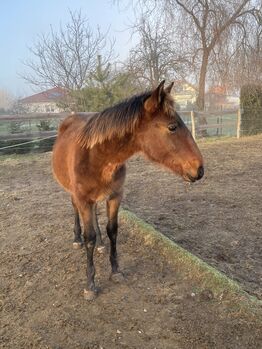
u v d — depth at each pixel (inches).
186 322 108.0
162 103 103.2
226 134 609.0
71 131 140.4
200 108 676.7
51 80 687.7
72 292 126.6
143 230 163.9
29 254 155.6
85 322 110.5
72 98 577.9
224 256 148.9
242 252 153.7
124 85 546.6
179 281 130.2
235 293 116.4
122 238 164.9
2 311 117.1
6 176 309.0
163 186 262.4
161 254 147.6
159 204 219.1
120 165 118.0
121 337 103.2
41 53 679.1
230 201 224.2
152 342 100.7
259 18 642.2
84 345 100.4
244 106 605.3
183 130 105.3
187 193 242.7
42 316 114.1
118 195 124.9
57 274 138.9
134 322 109.3
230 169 319.3
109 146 109.8
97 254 153.3
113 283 131.3
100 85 526.9
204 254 149.7
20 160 378.0
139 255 149.9
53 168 154.5
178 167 106.4
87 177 115.2
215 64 658.8
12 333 106.5
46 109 964.0
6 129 471.8
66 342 102.0
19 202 229.5
